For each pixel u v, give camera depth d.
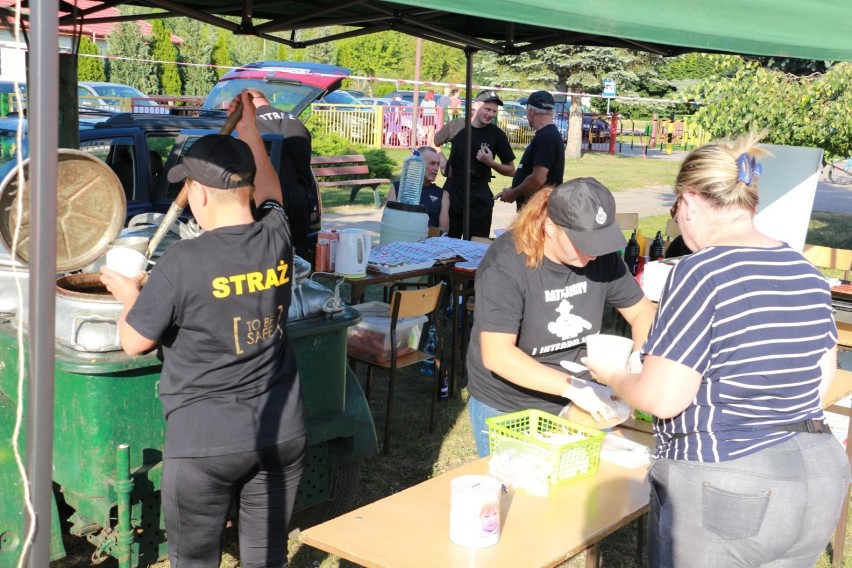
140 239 3.21
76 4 4.55
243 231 2.50
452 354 6.07
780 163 5.02
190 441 2.48
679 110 31.03
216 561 2.68
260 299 2.51
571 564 3.99
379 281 5.58
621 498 2.60
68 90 4.50
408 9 5.53
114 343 2.87
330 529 2.36
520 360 2.90
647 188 19.69
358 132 23.84
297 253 7.18
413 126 22.78
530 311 2.98
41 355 1.75
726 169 2.19
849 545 4.23
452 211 7.84
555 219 2.79
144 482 2.98
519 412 2.91
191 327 2.43
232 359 2.49
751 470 2.12
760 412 2.13
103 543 2.97
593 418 2.86
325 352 3.53
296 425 2.66
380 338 5.16
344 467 3.91
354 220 13.20
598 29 2.92
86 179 2.93
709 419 2.14
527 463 2.62
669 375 2.12
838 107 8.39
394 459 5.05
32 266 1.71
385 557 2.20
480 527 2.26
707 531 2.17
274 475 2.68
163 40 29.69
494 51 6.30
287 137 7.02
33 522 1.80
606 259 3.12
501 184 18.33
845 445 4.31
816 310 2.15
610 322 7.84
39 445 1.79
